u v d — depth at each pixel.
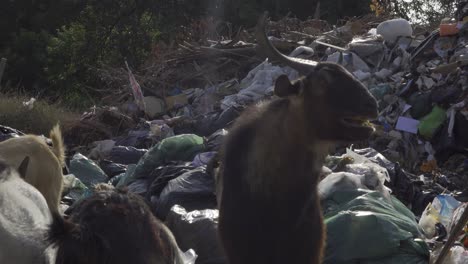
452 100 10.91
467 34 12.09
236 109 10.98
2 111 13.31
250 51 14.20
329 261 5.83
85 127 12.34
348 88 3.97
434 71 11.38
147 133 11.08
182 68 14.44
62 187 6.61
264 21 4.23
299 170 4.04
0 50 30.59
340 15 27.83
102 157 10.44
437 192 8.21
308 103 3.99
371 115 3.95
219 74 14.02
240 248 4.08
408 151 10.76
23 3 30.97
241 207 4.08
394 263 5.84
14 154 6.14
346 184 6.71
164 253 3.50
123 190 3.66
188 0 24.03
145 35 23.78
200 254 6.02
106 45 24.11
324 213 6.44
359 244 5.84
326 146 4.09
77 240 3.32
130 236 3.38
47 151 6.38
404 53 12.43
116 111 12.72
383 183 7.28
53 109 13.70
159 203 7.24
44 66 27.98
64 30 25.03
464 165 10.26
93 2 24.36
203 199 7.11
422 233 6.45
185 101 12.96
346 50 12.79
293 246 4.03
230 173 4.17
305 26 17.30
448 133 10.58
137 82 14.11
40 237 4.12
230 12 26.83
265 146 4.03
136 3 24.03
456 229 5.01
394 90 11.56
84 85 23.16
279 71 12.41
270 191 4.03
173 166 7.94
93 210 3.42
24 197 4.43
